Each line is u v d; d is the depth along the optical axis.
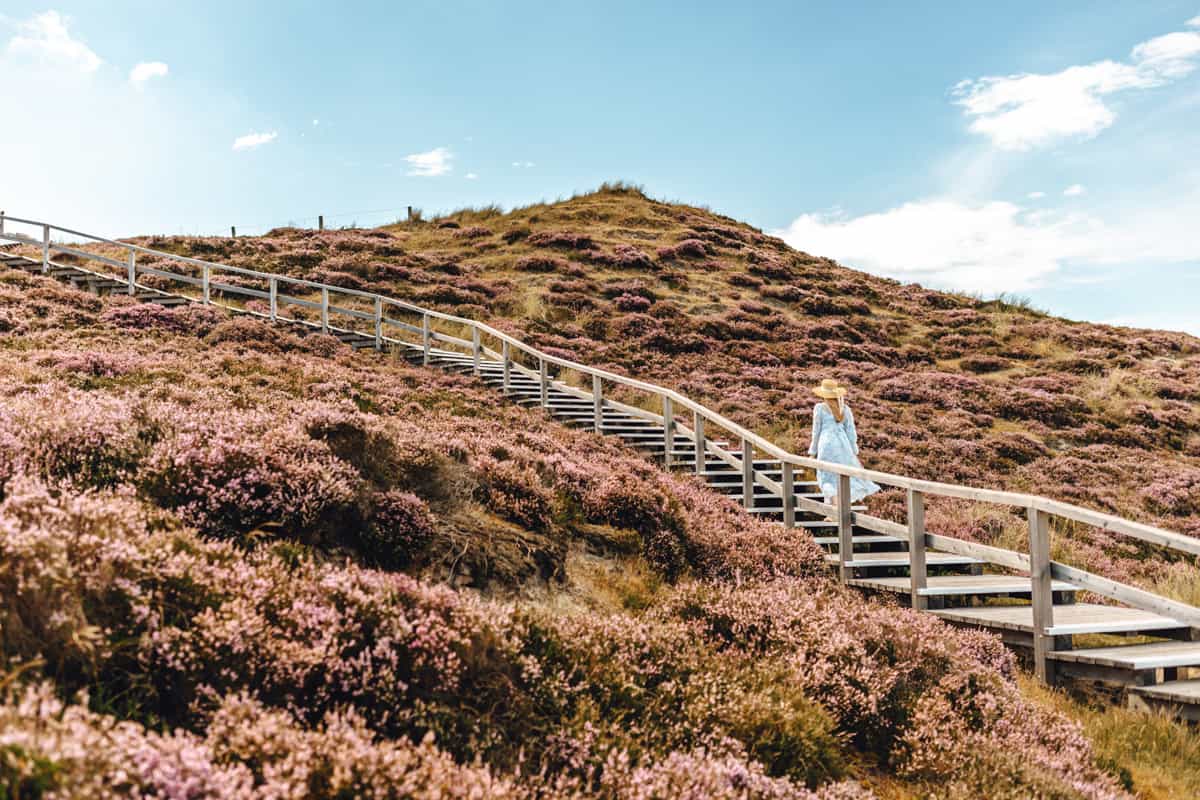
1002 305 38.16
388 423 7.80
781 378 22.86
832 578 9.18
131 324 15.28
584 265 32.81
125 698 3.04
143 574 3.50
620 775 3.62
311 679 3.51
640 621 5.52
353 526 5.41
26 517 3.58
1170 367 28.78
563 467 8.71
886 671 5.59
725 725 4.38
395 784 2.82
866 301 35.41
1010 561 7.48
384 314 24.67
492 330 17.34
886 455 16.72
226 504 4.93
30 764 2.15
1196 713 5.95
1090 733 5.84
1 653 2.79
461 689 3.86
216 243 29.16
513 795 3.11
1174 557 12.97
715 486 12.64
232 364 12.09
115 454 5.14
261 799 2.59
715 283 32.78
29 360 9.77
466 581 5.60
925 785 4.67
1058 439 20.72
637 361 23.11
